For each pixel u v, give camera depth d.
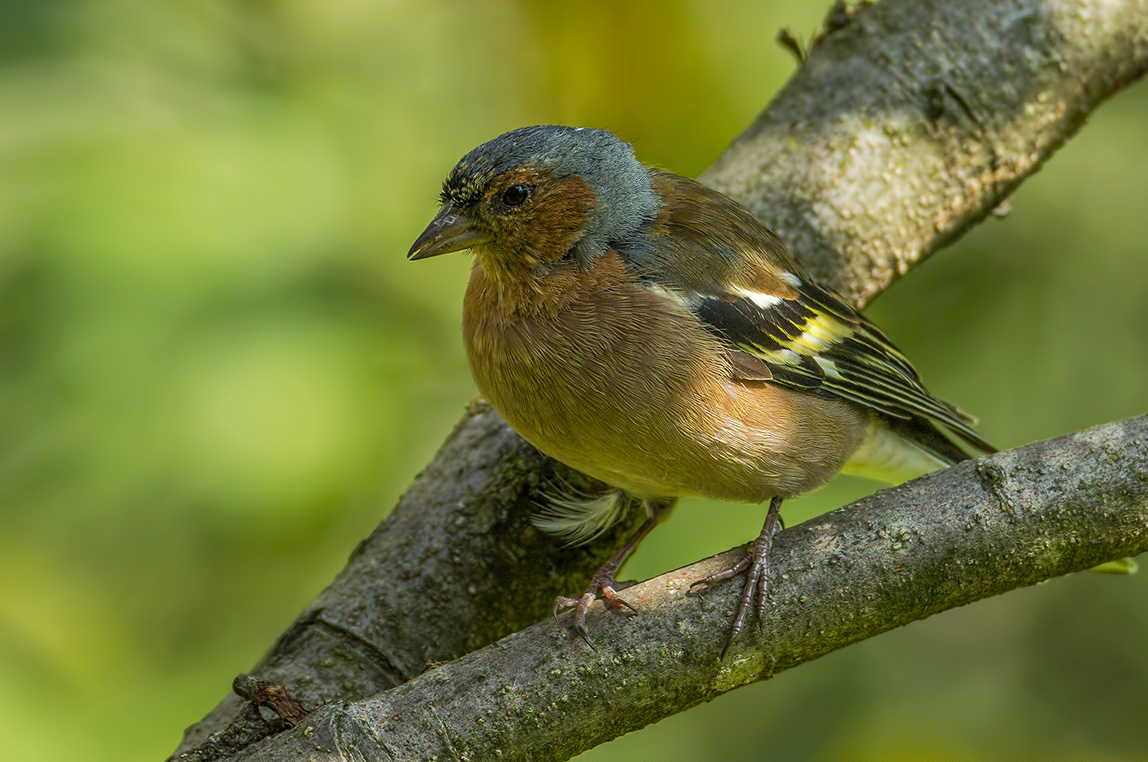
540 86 12.20
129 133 10.20
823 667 11.10
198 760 5.96
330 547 10.24
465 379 10.79
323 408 9.65
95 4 10.95
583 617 6.02
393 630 7.37
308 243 10.21
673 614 6.05
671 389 7.16
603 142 7.77
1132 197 11.19
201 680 10.17
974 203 9.16
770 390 7.50
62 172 9.91
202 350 9.62
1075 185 11.27
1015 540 6.04
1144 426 6.17
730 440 7.29
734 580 6.14
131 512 9.55
